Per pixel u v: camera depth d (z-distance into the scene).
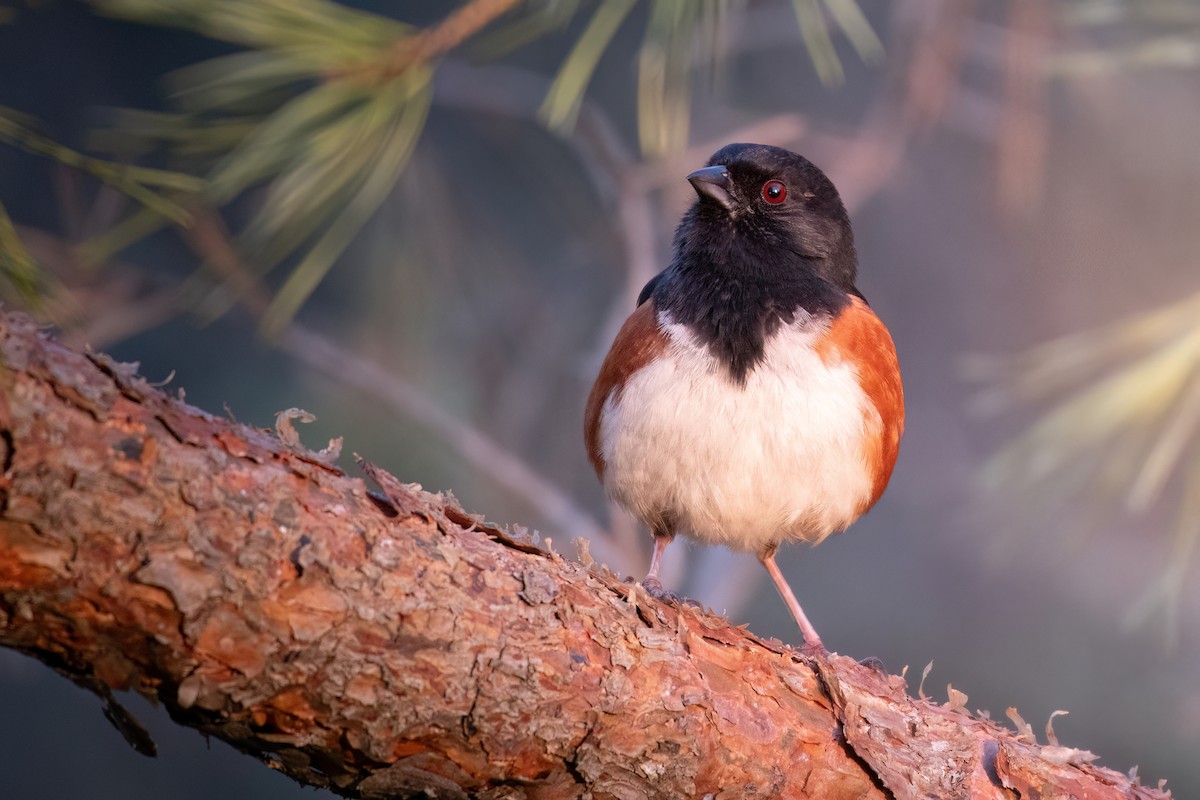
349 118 6.03
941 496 14.27
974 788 4.77
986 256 14.52
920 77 11.66
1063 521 11.82
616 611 4.27
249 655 3.58
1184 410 6.69
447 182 12.72
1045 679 12.80
